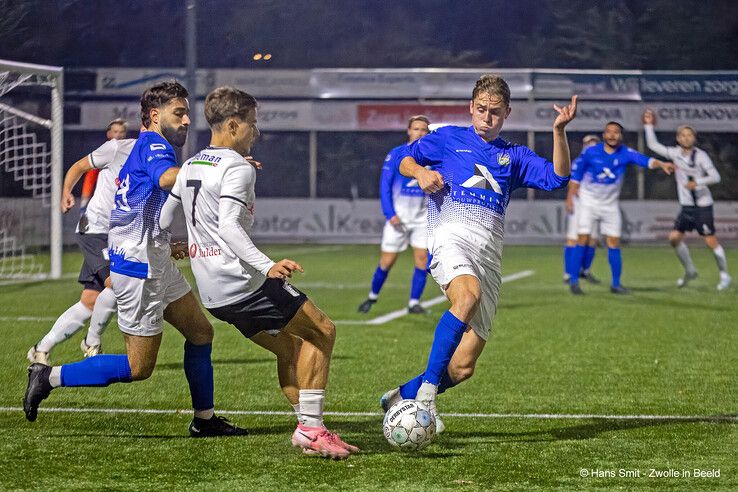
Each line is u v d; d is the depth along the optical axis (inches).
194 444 398.6
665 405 490.0
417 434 372.2
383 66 2178.9
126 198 386.3
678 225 1126.4
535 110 1907.0
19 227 1594.5
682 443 405.4
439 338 379.2
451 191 411.2
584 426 439.2
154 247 388.2
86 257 540.7
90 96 1925.4
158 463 366.3
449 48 2182.6
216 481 341.1
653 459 376.5
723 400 503.5
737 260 1545.3
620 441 408.8
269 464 364.8
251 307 369.4
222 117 373.4
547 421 450.6
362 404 493.0
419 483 339.3
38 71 1107.9
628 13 2140.7
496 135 418.3
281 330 372.8
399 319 864.9
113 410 469.7
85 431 423.5
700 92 1892.2
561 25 2155.5
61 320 539.2
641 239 1879.9
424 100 1942.7
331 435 376.2
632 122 1913.1
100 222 541.3
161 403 487.5
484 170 410.0
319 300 1021.2
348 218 1925.4
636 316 880.3
